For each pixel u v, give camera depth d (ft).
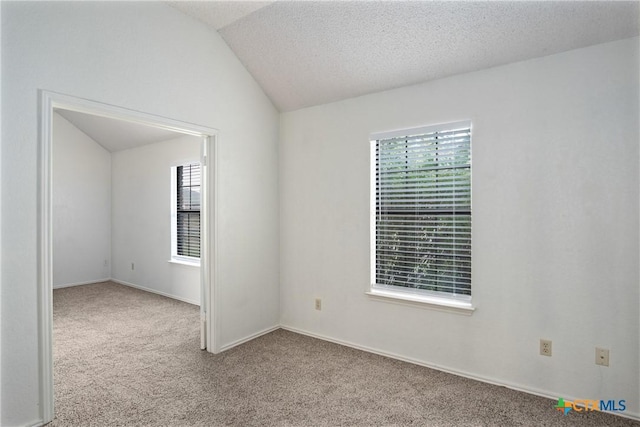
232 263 10.32
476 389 7.94
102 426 6.57
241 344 10.57
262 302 11.39
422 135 9.23
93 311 13.98
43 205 6.54
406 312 9.41
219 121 9.89
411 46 8.28
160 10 8.46
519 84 7.82
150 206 17.34
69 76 6.89
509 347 8.02
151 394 7.68
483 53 7.91
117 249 19.49
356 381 8.30
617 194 6.89
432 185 9.10
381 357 9.68
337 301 10.71
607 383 7.02
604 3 6.36
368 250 10.05
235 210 10.40
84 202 18.99
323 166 10.97
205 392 7.77
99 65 7.35
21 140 6.29
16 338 6.29
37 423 6.54
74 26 6.98
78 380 8.29
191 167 15.72
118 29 7.67
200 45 9.37
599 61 7.00
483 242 8.29
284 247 11.96
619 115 6.85
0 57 6.03
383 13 7.77
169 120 8.63
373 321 10.00
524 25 7.13
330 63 9.47
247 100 10.78
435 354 8.98
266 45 9.68
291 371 8.81
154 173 17.12
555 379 7.52
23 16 6.31
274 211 11.83
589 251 7.15
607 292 7.00
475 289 8.41
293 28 8.89
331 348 10.30
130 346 10.38
